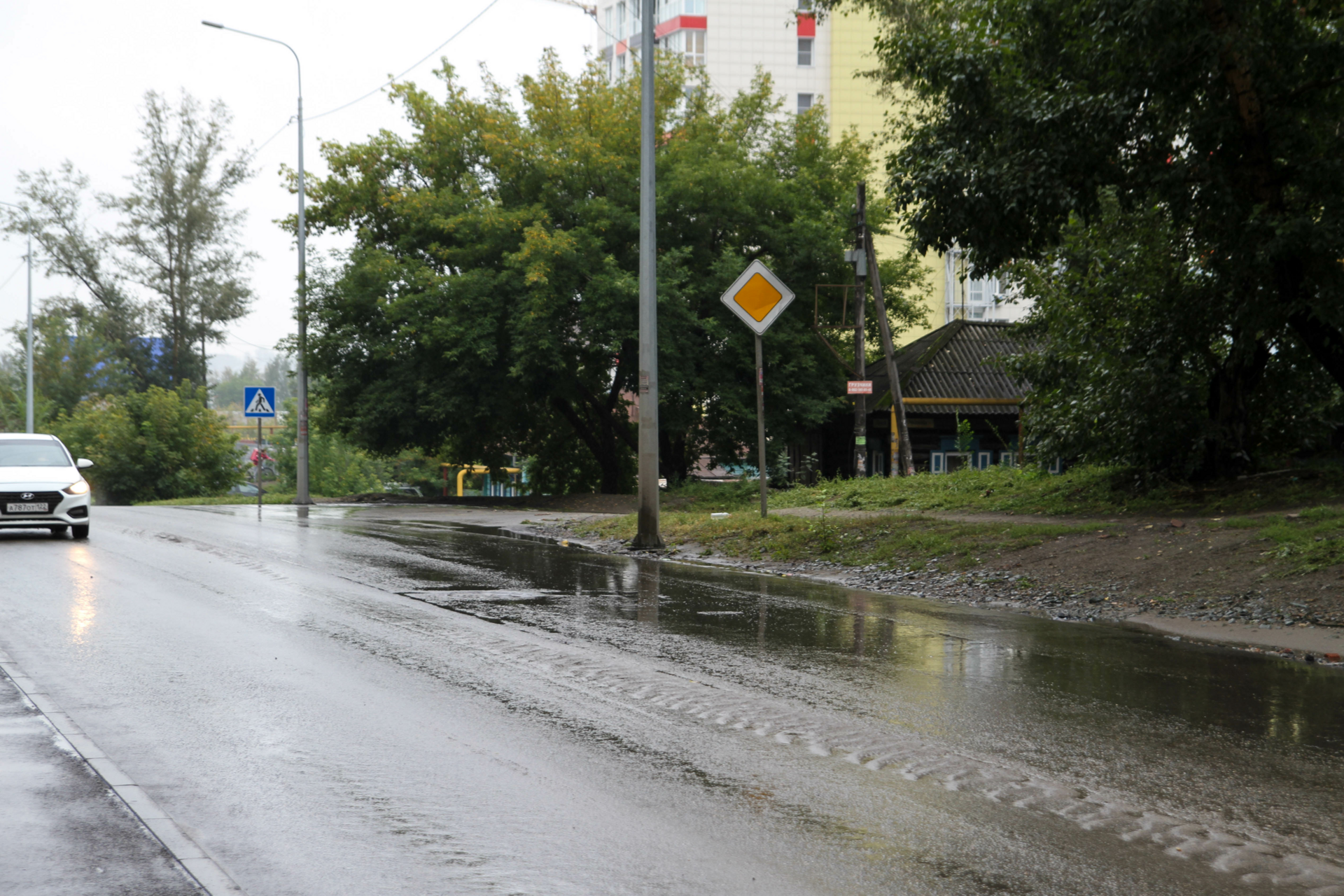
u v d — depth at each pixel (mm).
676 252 29453
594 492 42812
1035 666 7500
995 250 13000
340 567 12922
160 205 58750
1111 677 7148
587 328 29281
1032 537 12867
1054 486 17672
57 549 14867
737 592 11234
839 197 33906
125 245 59094
